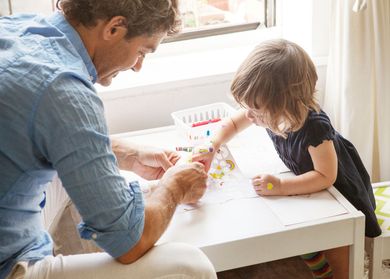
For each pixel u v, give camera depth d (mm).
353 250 1295
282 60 1319
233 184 1414
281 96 1300
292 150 1410
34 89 924
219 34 2123
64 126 921
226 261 1218
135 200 1019
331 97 1893
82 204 949
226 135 1526
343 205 1301
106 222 961
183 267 1036
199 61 2002
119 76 1903
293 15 2029
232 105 1927
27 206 1045
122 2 1003
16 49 979
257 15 2141
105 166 958
